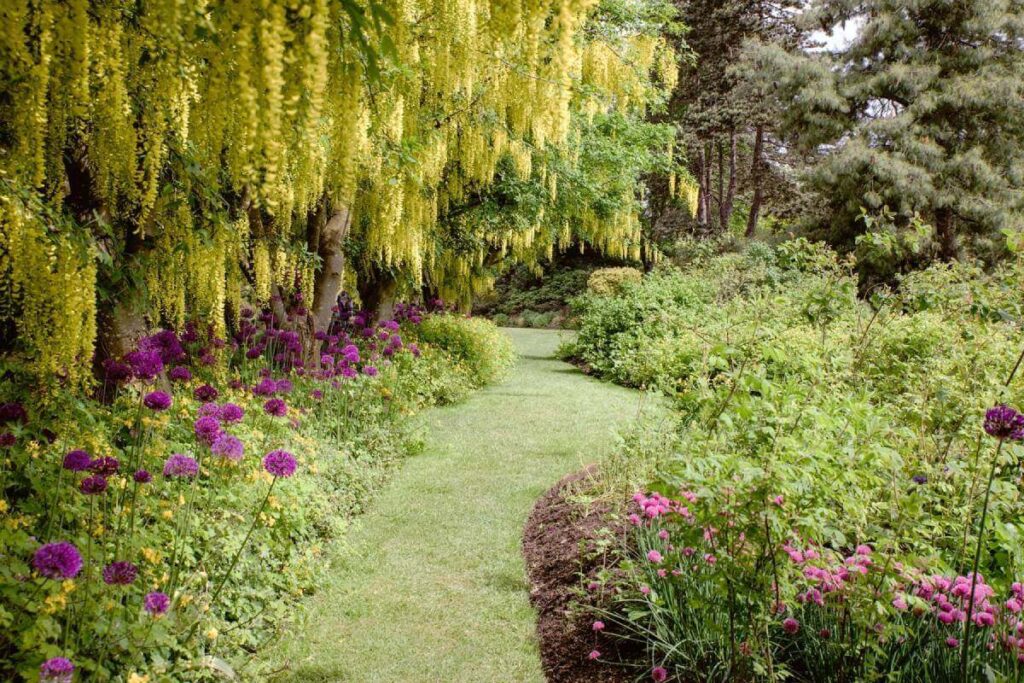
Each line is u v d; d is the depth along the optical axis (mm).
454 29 3391
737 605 2697
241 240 4902
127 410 4203
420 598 3891
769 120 24188
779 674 2453
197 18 1715
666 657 2803
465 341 11672
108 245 3941
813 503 2475
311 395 6168
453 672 3188
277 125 1537
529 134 7680
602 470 5258
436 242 9672
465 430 7957
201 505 3605
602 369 13008
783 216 26156
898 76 18531
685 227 25859
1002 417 2092
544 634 3477
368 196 6594
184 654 2822
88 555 2662
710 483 2416
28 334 2928
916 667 2479
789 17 24844
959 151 18469
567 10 1930
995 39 18797
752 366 3408
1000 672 2209
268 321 7578
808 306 5094
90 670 2416
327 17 1688
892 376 5223
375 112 2760
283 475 3146
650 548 3502
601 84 6363
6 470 3176
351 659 3266
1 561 2443
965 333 5418
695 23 24641
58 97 2477
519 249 11977
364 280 10742
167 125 2711
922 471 3414
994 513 2625
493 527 4957
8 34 1979
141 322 4539
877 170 17953
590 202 11297
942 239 18391
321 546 4301
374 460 6199
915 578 2375
